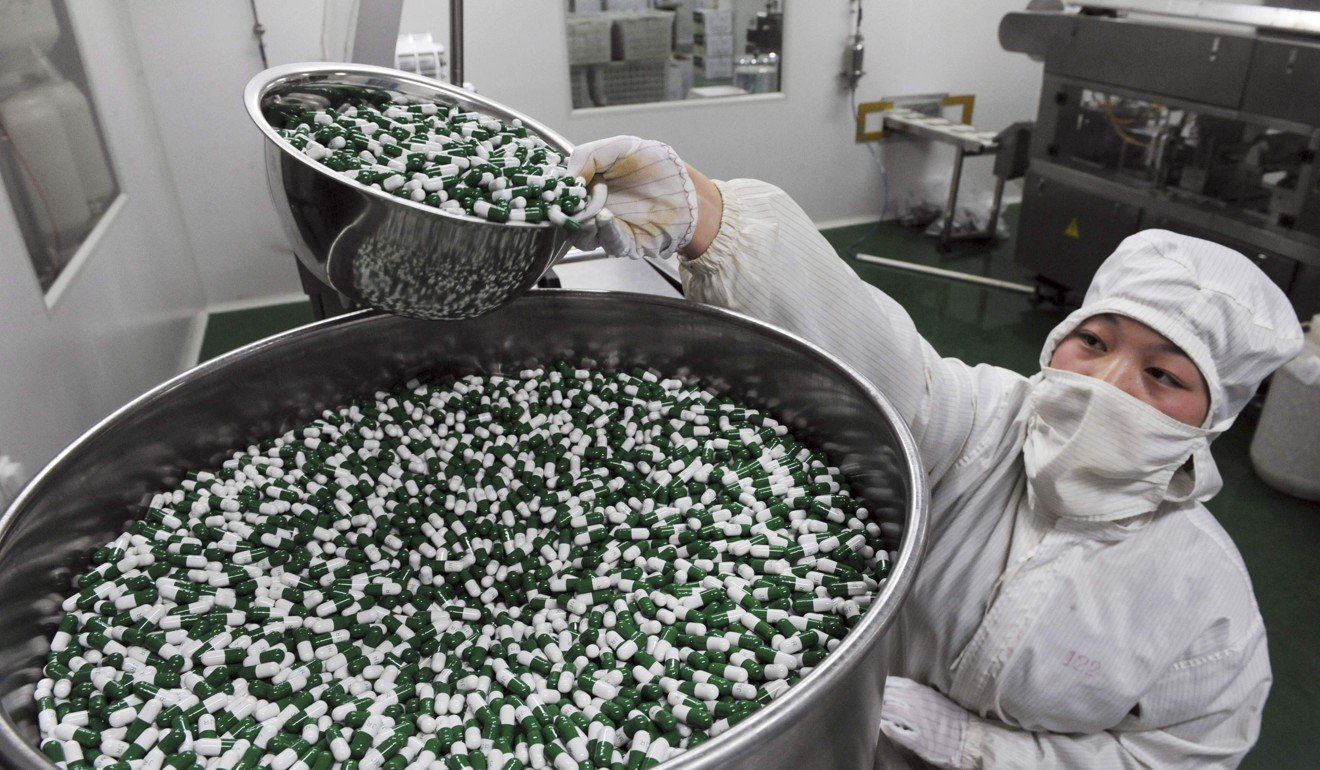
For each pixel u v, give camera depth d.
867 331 1.14
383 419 1.37
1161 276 0.89
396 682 0.98
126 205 2.92
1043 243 3.71
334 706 0.92
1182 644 0.94
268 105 1.02
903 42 4.66
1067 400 0.94
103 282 2.50
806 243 1.15
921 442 1.12
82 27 2.71
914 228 4.94
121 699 0.91
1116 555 0.96
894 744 1.13
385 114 1.16
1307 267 2.60
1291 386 2.49
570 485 1.29
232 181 3.83
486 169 1.00
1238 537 2.43
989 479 1.08
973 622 1.04
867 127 4.79
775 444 1.28
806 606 1.03
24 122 2.08
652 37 4.24
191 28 3.51
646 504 1.24
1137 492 0.92
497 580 1.15
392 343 1.37
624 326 1.38
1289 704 1.89
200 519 1.17
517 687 0.95
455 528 1.20
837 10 4.46
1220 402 0.89
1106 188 3.31
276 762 0.83
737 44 4.48
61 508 0.98
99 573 1.03
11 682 0.85
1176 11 2.87
